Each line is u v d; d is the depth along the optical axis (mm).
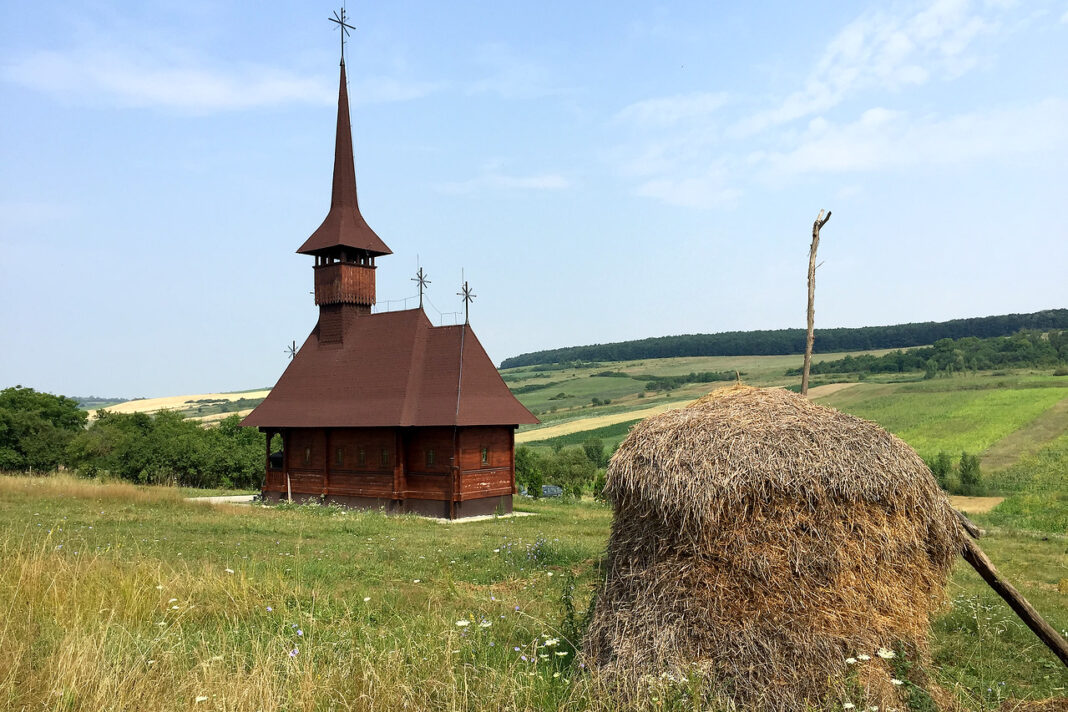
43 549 10742
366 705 5809
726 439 6453
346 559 15359
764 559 6086
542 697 5848
